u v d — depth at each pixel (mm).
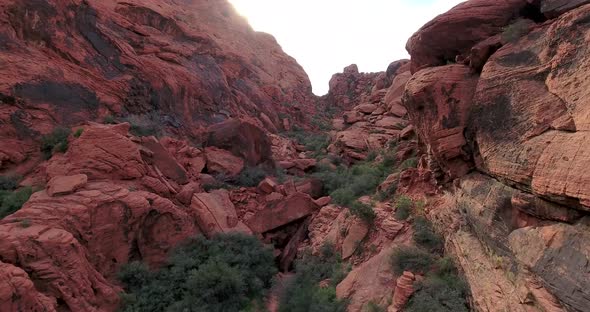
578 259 5012
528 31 8461
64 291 8375
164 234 12477
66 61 18891
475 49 9570
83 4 21422
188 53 32125
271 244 14828
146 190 13031
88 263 9641
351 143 27328
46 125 15555
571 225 5457
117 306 9781
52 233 8945
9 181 12781
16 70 15727
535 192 6020
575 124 5613
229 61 42250
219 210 14742
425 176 12688
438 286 8500
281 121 43375
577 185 5035
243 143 21859
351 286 10523
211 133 22422
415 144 17984
